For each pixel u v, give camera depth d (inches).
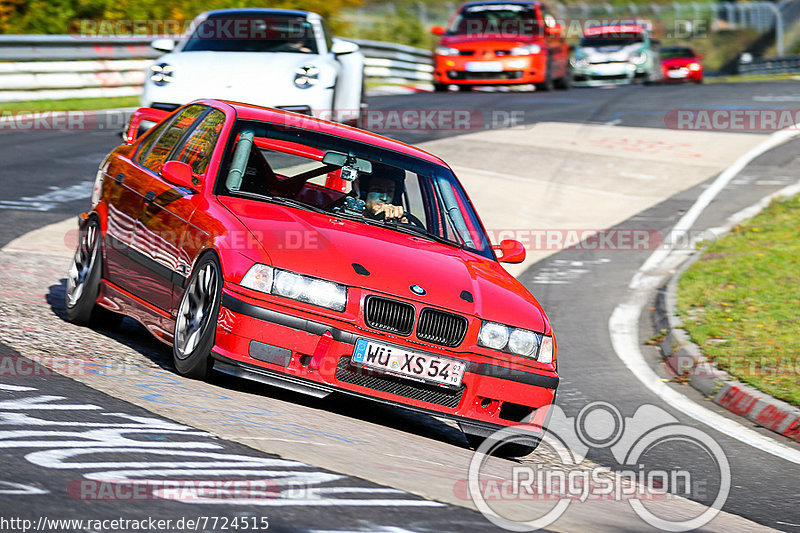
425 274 700.7
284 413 643.5
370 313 664.4
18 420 517.3
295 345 650.8
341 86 1592.0
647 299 1279.5
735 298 1212.5
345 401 765.9
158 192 780.0
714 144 2217.0
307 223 719.7
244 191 751.1
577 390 933.8
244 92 1438.2
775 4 7618.1
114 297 812.0
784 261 1370.6
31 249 1139.9
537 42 3011.8
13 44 2193.7
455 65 3016.7
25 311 840.9
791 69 5255.9
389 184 812.0
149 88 1460.4
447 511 473.7
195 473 465.1
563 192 1802.4
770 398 892.6
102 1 3024.1
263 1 3663.9
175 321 706.2
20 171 1596.9
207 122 823.7
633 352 1077.8
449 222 815.7
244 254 663.1
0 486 414.0
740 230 1560.0
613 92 3105.3
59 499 407.8
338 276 666.8
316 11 3919.8
